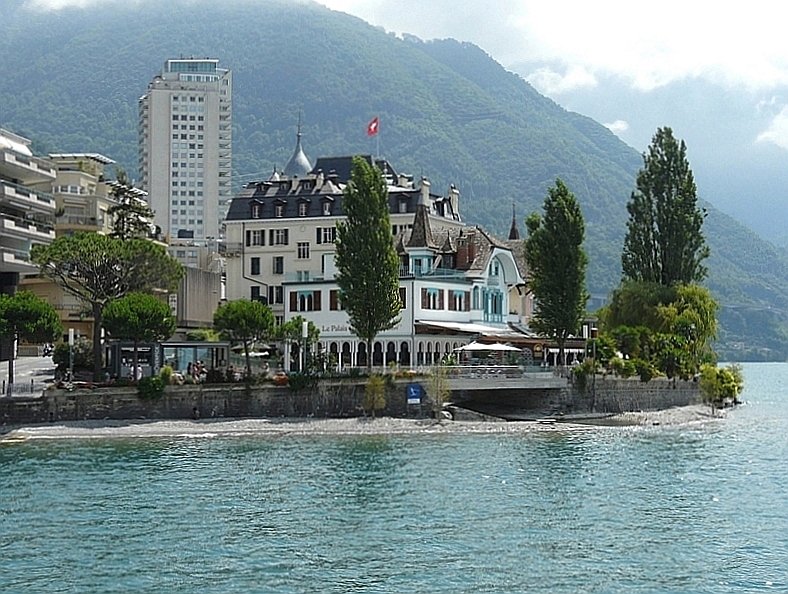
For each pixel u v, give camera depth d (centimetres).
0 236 13150
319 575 4609
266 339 10794
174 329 10488
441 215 17088
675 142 14675
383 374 10575
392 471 7412
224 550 5031
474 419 10769
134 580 4522
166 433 9500
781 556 5028
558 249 12538
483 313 14150
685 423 11612
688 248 14588
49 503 6119
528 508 6097
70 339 10250
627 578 4612
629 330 12938
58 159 18938
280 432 9681
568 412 11600
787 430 10975
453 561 4856
